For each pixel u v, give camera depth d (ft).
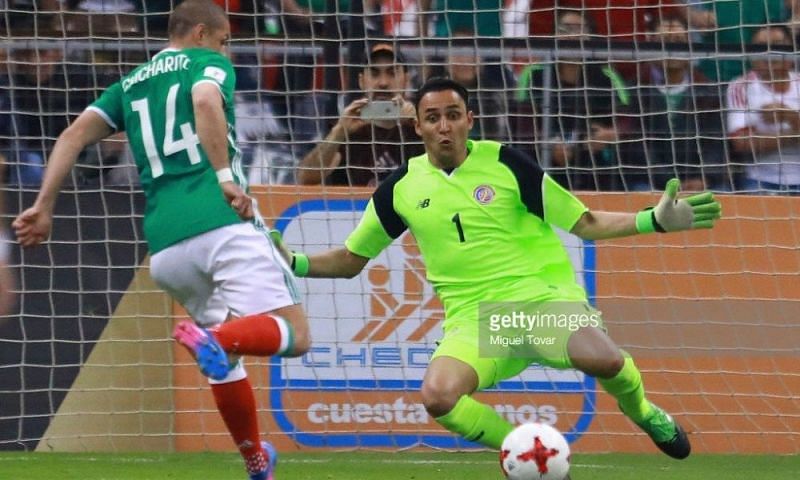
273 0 96.73
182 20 58.65
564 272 64.18
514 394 85.81
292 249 86.38
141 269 85.97
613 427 86.02
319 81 93.04
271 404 85.46
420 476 74.43
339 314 86.07
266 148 92.68
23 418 84.43
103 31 95.20
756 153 94.27
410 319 86.28
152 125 56.65
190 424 85.76
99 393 85.05
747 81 91.50
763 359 87.40
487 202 63.21
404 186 64.80
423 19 98.43
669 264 87.61
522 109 92.84
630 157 93.15
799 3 96.78
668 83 93.61
